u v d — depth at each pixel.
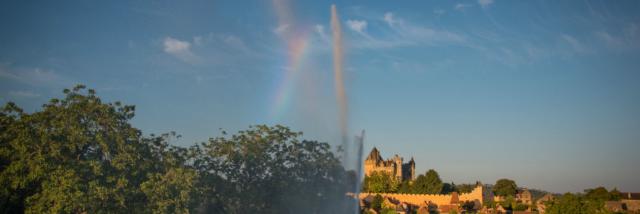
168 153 100.31
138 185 90.50
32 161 80.94
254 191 109.38
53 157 83.38
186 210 84.81
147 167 92.00
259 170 114.19
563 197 189.88
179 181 87.50
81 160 85.00
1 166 88.94
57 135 85.69
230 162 111.56
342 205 108.62
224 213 107.44
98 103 90.69
